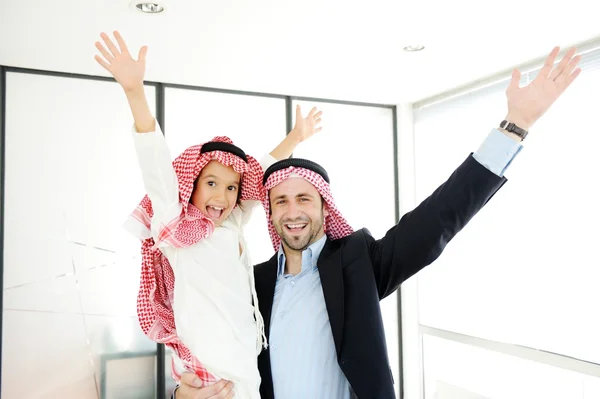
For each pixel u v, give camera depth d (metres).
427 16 2.65
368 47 3.09
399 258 1.68
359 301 1.65
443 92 4.20
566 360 3.17
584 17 2.70
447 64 3.44
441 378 4.24
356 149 4.47
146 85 3.75
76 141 3.52
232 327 1.64
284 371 1.70
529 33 2.90
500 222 3.69
